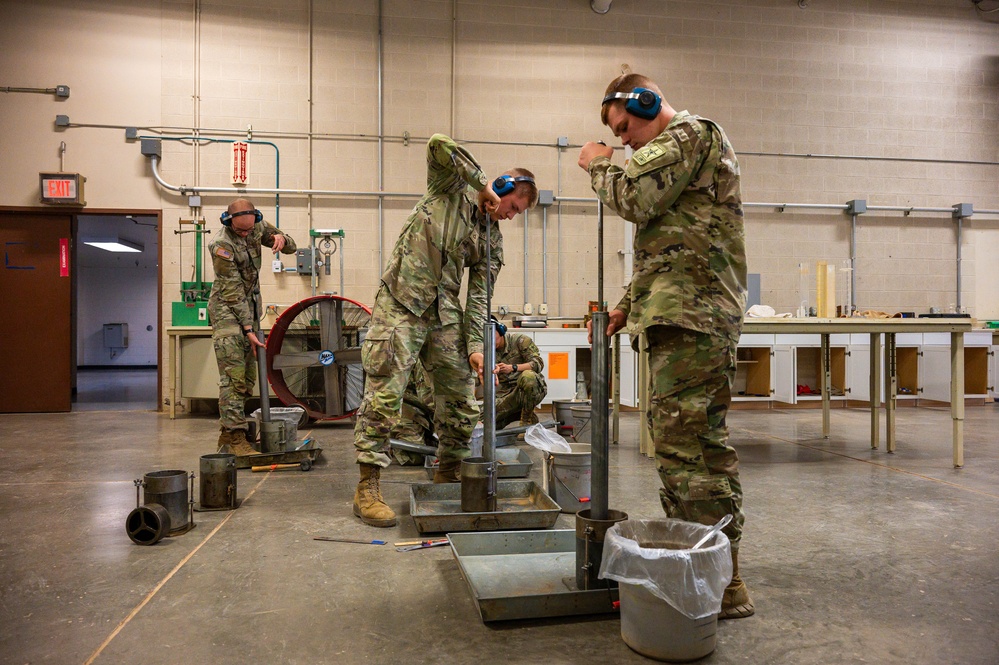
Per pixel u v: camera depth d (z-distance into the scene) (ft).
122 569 5.77
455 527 6.63
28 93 18.58
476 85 20.22
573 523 7.23
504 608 4.59
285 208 19.51
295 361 14.19
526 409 13.35
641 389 11.94
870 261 21.71
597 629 4.57
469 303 7.96
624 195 4.48
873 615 4.81
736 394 20.52
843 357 19.84
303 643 4.33
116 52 18.86
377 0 19.76
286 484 9.36
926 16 22.22
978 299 22.24
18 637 4.41
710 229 4.51
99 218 33.22
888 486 9.20
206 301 17.75
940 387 19.57
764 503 8.21
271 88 19.42
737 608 4.76
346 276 19.69
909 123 22.06
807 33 21.57
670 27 20.94
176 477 6.84
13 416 18.01
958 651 4.24
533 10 20.42
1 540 6.64
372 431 7.26
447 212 7.37
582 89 20.63
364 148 19.79
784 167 21.39
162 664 4.03
